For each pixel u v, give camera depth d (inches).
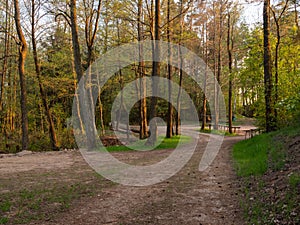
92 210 210.8
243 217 185.2
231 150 515.8
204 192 250.5
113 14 686.5
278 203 189.6
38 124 1044.5
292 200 184.7
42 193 255.3
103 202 229.5
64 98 1066.1
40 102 911.7
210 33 1007.6
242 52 860.0
